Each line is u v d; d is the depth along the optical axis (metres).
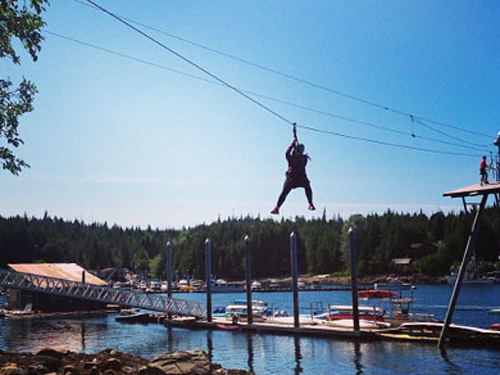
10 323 56.41
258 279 181.38
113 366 19.89
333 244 177.12
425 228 172.88
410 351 32.72
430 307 67.81
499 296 93.75
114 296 54.69
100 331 48.38
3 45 14.13
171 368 18.31
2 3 13.35
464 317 53.50
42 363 18.48
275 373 28.20
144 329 49.38
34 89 15.04
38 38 14.02
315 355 32.59
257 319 49.12
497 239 156.75
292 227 190.62
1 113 14.51
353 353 32.75
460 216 158.38
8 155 14.68
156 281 186.25
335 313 48.56
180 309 53.34
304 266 186.00
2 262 161.62
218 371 24.53
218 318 51.19
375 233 167.62
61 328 51.16
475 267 145.50
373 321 43.03
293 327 41.44
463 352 32.03
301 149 14.94
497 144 29.73
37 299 68.06
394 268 159.75
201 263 186.75
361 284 154.62
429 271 153.75
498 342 33.22
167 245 55.12
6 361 18.25
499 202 30.47
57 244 177.12
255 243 183.88
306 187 14.76
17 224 173.62
